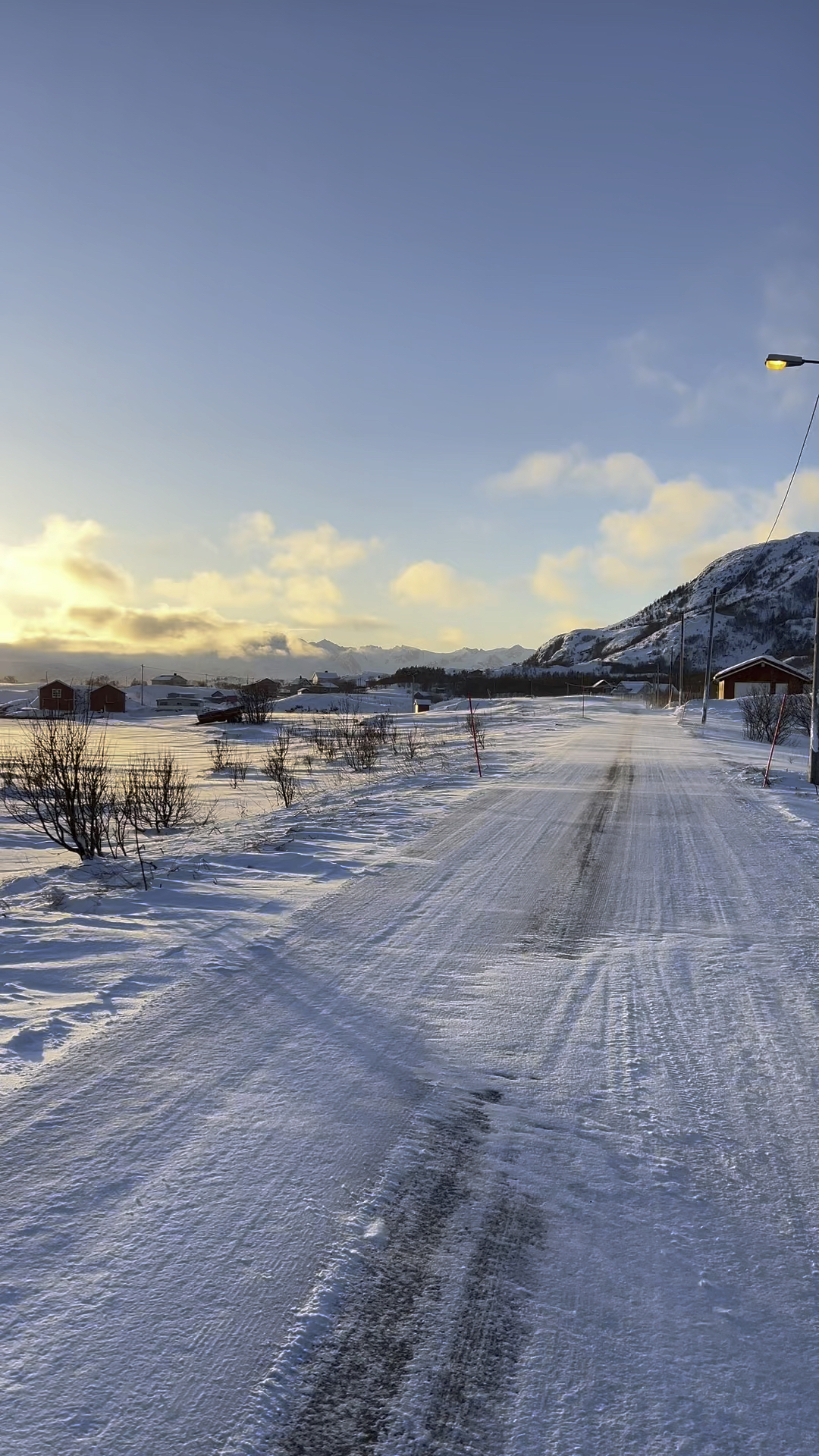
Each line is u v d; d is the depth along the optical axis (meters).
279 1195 3.33
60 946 6.43
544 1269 2.96
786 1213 3.32
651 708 73.50
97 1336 2.58
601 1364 2.55
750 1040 5.00
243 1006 5.29
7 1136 3.72
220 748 33.56
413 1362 2.54
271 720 65.81
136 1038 4.77
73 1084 4.22
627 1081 4.44
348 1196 3.34
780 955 6.57
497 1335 2.65
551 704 73.12
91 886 8.56
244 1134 3.79
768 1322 2.73
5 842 14.66
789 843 10.96
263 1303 2.75
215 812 16.83
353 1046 4.75
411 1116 3.98
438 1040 4.86
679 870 9.36
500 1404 2.40
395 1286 2.85
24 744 31.20
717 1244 3.12
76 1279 2.83
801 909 7.85
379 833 11.33
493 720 49.72
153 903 7.72
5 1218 3.14
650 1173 3.58
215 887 8.30
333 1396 2.41
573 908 7.79
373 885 8.48
